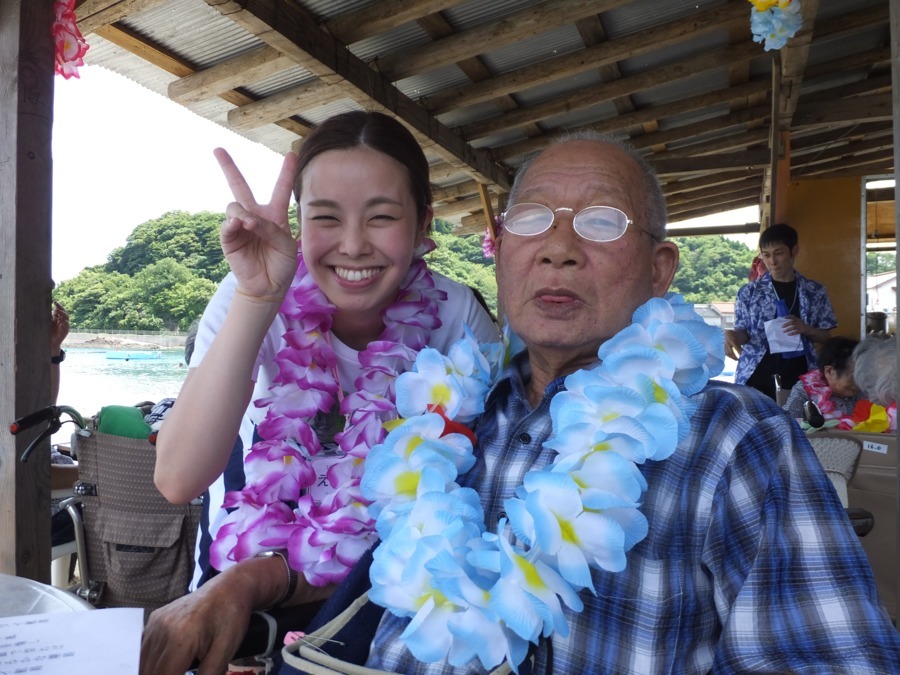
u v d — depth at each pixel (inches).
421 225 58.5
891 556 82.4
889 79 261.4
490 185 294.2
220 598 42.5
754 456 37.6
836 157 317.4
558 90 231.5
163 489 47.3
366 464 42.3
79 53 94.1
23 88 90.4
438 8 157.4
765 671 32.9
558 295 43.8
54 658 30.3
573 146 46.4
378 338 59.7
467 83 211.9
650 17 190.4
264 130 225.1
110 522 91.4
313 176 52.1
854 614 33.3
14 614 37.5
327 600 42.8
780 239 162.9
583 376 39.8
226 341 44.9
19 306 89.7
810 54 238.5
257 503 49.9
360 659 40.6
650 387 37.4
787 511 35.9
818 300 164.2
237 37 164.9
